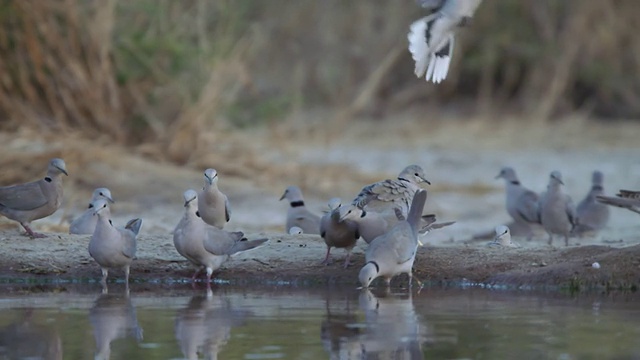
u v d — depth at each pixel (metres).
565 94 33.09
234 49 23.33
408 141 28.66
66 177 18.27
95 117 20.52
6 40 20.30
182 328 9.98
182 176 19.34
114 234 12.41
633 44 33.19
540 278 12.34
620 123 32.41
